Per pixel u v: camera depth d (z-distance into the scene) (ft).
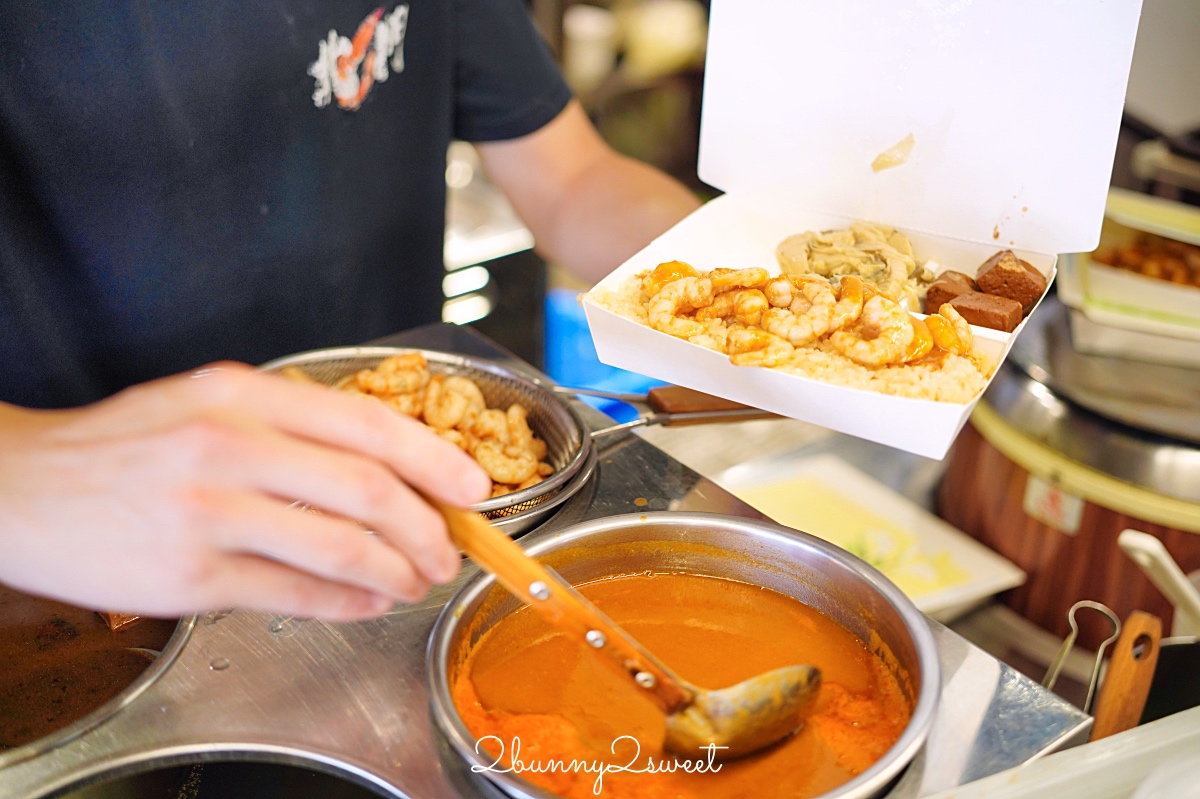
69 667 2.10
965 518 3.26
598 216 3.30
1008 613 3.14
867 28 2.34
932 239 2.48
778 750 1.88
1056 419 3.02
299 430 1.63
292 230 2.99
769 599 2.14
